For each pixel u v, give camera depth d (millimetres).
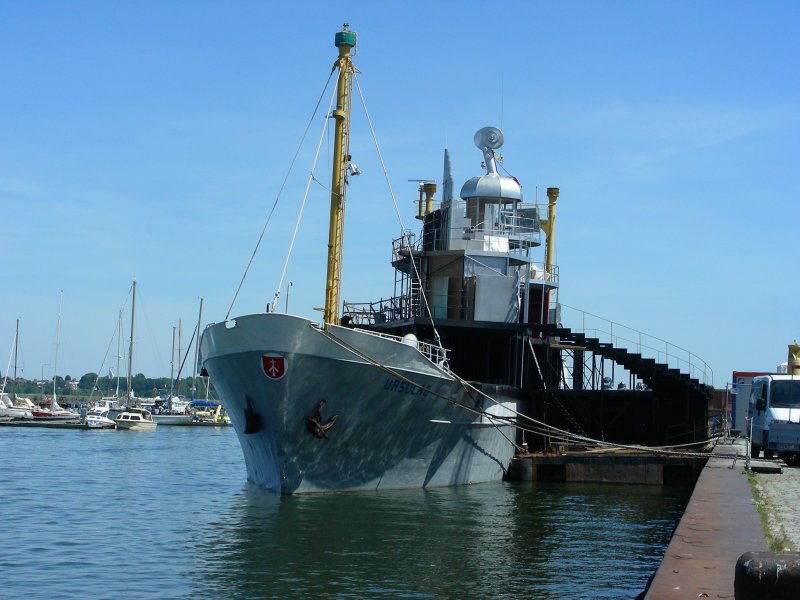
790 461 33375
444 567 20594
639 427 50688
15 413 109312
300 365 28281
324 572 19812
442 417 33906
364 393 30062
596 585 19062
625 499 34969
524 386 47531
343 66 33219
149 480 41125
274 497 30297
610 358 47438
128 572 19875
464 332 44938
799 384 33938
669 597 10602
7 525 26641
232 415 33188
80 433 87188
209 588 18406
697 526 15828
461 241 46312
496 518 28125
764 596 8930
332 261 33188
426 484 34844
